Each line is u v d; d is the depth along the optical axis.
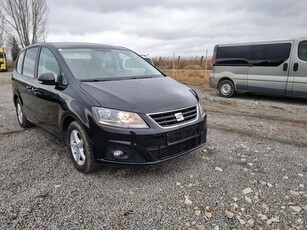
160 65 22.64
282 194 3.07
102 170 3.61
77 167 3.58
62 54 4.06
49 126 4.23
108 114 3.10
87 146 3.30
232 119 6.51
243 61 9.48
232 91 9.90
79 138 3.53
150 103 3.23
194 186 3.23
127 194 3.06
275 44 8.72
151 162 3.13
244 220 2.62
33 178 3.40
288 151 4.35
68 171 3.59
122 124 3.07
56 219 2.62
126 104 3.15
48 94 3.97
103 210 2.77
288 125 5.98
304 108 7.96
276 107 8.10
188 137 3.41
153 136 3.08
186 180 3.37
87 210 2.76
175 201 2.93
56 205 2.84
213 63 10.30
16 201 2.90
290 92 8.58
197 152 4.25
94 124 3.13
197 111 3.62
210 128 5.65
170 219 2.64
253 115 7.01
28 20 38.19
